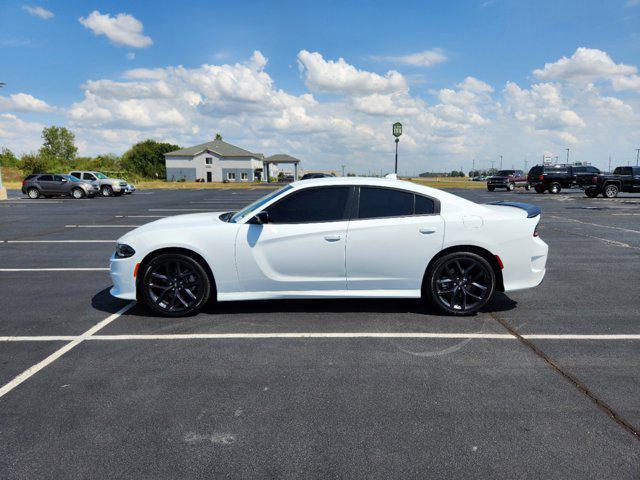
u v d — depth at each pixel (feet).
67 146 321.32
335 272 15.58
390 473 7.48
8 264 25.49
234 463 7.74
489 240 15.51
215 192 124.26
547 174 100.53
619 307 17.06
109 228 42.37
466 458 7.87
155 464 7.72
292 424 8.97
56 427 8.85
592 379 10.94
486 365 11.76
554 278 21.88
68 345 13.20
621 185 83.56
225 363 11.91
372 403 9.80
